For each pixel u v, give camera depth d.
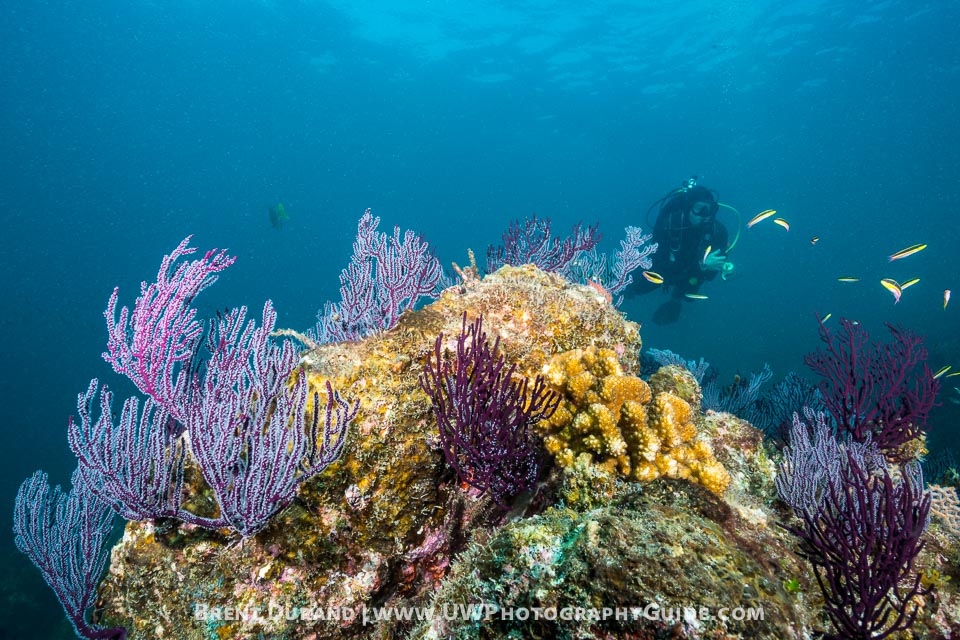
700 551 2.05
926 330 24.14
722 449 4.03
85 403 2.54
